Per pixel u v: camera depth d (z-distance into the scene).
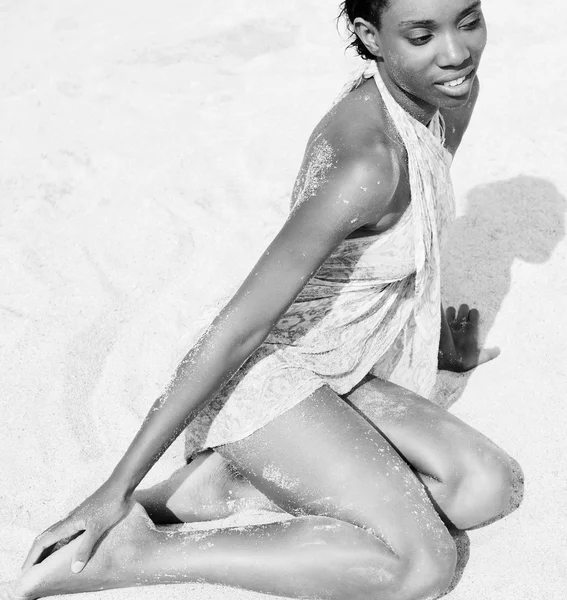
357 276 2.28
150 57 4.80
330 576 2.12
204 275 3.38
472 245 3.44
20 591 2.22
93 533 2.19
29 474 2.63
